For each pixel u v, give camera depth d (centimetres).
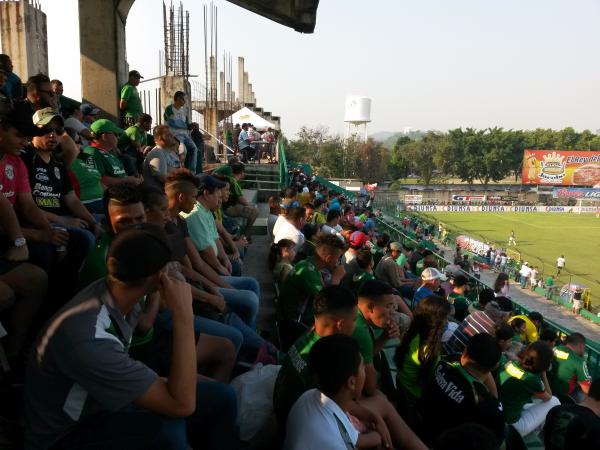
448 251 4581
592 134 11306
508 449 477
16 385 291
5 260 337
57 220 457
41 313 399
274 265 677
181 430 247
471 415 379
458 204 8044
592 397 455
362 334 372
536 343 518
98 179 606
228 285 513
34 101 573
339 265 604
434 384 403
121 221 323
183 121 1139
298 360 331
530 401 545
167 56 1783
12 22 1179
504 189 9538
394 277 1011
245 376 381
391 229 2497
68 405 222
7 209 338
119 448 234
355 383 279
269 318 654
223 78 3375
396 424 367
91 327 218
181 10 1773
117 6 1091
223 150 2380
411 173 12038
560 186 8781
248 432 354
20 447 256
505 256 3953
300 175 2647
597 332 2470
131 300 232
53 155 477
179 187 457
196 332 386
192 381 235
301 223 805
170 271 353
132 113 1099
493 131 11144
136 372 221
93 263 321
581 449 329
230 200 998
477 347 389
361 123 11694
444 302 449
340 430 275
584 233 5709
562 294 3003
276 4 1037
